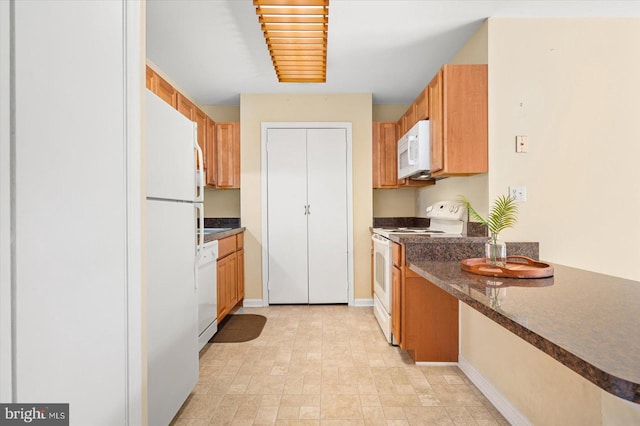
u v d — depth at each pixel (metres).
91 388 1.04
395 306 2.65
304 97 3.91
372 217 3.95
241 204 3.92
